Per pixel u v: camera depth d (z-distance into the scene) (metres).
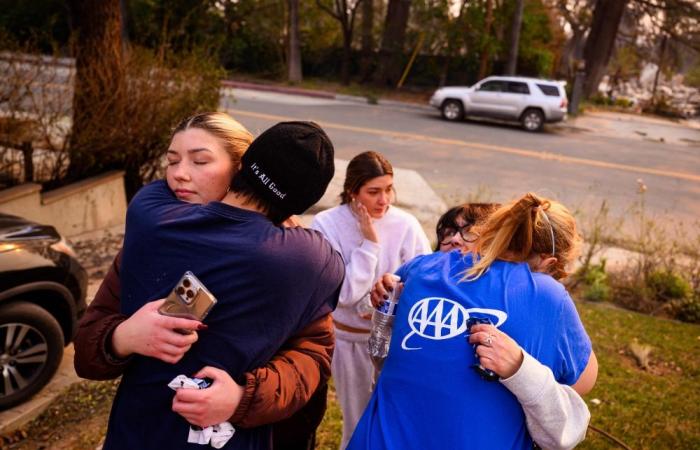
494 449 1.56
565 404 1.57
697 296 6.57
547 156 15.06
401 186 10.77
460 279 1.74
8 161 6.40
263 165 1.45
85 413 3.69
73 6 6.72
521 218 1.76
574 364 1.66
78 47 6.76
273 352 1.45
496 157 14.39
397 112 21.58
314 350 1.55
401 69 28.03
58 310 4.04
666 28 31.58
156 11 25.89
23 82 6.21
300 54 28.64
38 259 3.79
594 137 19.66
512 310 1.63
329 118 18.08
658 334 5.68
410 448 1.60
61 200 6.73
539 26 27.72
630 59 44.47
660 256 7.25
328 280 1.50
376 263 2.61
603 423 3.92
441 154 14.19
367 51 28.62
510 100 19.58
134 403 1.44
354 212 2.71
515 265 1.74
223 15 28.00
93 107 6.82
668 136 21.83
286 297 1.40
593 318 5.97
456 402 1.59
